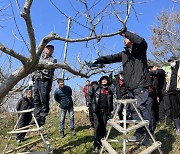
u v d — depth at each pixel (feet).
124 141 14.01
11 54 12.89
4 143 26.84
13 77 13.44
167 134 19.95
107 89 21.24
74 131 25.11
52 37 13.37
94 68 17.34
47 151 19.74
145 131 16.90
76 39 13.67
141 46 15.85
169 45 27.12
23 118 25.76
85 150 21.45
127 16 13.76
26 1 11.72
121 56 17.65
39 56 13.44
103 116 20.93
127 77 16.99
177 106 19.48
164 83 20.77
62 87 24.91
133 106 15.51
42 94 22.25
